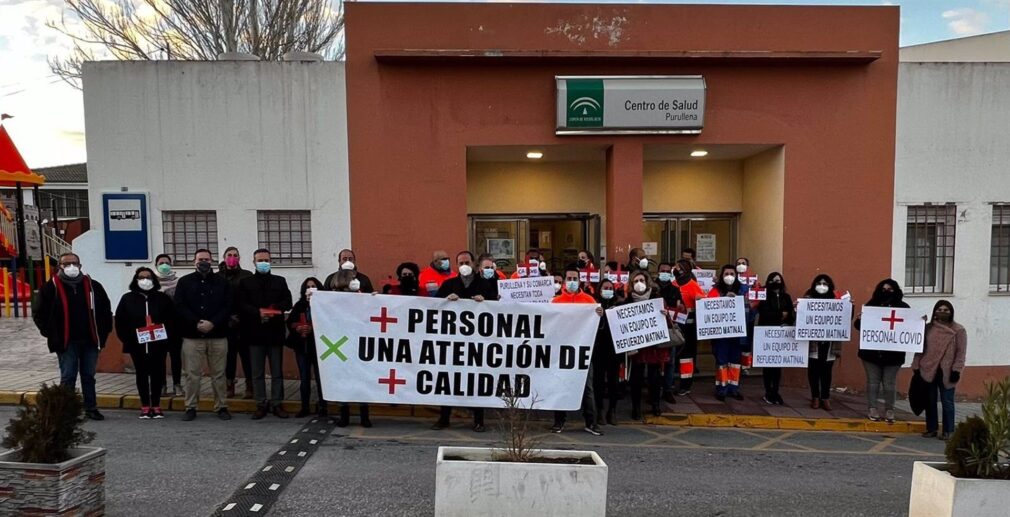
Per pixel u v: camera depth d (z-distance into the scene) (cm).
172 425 735
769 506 518
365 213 977
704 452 688
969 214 1002
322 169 973
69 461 407
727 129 978
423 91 966
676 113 953
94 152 966
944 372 773
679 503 521
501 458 426
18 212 1833
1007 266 1026
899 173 995
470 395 722
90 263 974
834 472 624
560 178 1187
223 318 761
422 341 720
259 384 770
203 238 991
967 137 998
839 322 841
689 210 1180
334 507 486
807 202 989
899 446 741
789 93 978
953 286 1008
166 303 774
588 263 977
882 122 986
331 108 967
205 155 971
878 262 995
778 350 863
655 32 968
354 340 718
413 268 837
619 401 906
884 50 980
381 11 955
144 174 970
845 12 977
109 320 773
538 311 720
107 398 826
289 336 784
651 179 1180
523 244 1200
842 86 980
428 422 782
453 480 402
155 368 768
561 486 404
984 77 995
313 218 978
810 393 958
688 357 914
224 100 966
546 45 962
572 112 948
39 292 725
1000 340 1011
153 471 564
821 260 994
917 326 795
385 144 972
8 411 780
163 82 962
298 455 621
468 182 1179
